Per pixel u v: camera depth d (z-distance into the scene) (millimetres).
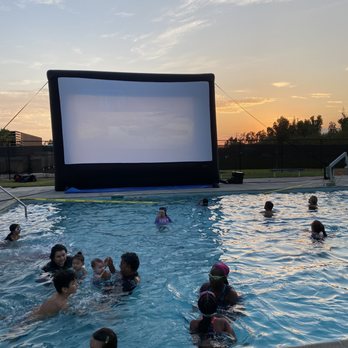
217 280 4906
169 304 5160
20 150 31844
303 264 6723
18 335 4336
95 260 5918
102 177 18625
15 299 5391
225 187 18656
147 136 19000
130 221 11047
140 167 18891
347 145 31188
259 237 8836
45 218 11648
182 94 19328
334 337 4148
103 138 18547
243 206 13383
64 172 18125
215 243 8398
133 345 4094
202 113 19516
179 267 6785
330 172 19047
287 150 31688
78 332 4395
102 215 12055
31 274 6402
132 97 18828
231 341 4070
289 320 4547
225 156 31969
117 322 4633
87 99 18344
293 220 10750
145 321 4652
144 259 7305
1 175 29297
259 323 4480
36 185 21172
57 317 4758
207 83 19547
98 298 5320
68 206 13898
